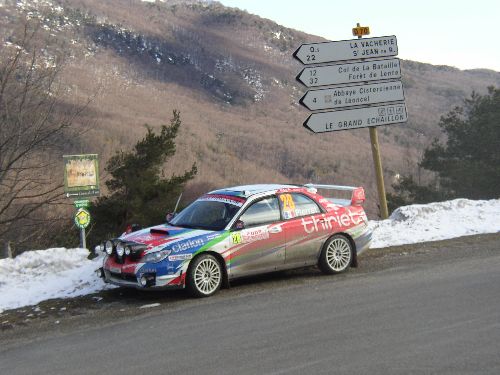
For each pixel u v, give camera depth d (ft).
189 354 19.47
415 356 18.17
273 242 29.55
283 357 18.62
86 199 38.91
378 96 46.16
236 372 17.49
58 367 19.11
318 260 31.12
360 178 464.65
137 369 18.34
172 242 27.25
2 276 32.14
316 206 31.50
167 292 29.04
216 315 24.29
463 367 17.10
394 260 34.01
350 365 17.62
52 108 52.85
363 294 26.50
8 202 51.90
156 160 84.64
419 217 45.09
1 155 51.31
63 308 27.12
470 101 144.56
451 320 21.81
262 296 27.17
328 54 45.06
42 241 63.41
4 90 51.26
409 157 156.25
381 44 46.16
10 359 20.44
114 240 28.43
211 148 514.27
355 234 32.24
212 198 30.96
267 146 583.99
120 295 28.84
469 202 48.57
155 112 644.69
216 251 27.94
